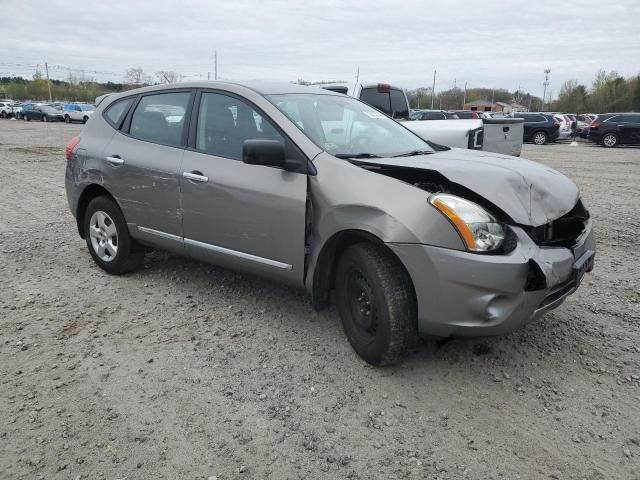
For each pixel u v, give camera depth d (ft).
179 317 13.57
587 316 13.60
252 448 8.79
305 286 11.77
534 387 10.48
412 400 10.07
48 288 15.48
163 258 17.98
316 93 14.34
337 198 10.78
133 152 14.87
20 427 9.23
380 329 10.45
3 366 11.18
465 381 10.68
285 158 11.30
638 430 9.23
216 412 9.70
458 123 30.07
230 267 13.28
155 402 9.99
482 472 8.29
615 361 11.42
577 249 10.91
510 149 30.94
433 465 8.43
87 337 12.48
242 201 12.25
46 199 29.04
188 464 8.42
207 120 13.58
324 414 9.66
